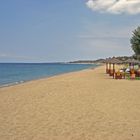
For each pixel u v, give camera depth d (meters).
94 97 18.14
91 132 9.12
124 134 8.86
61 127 9.85
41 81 35.84
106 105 14.72
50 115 12.12
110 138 8.41
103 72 59.88
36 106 14.73
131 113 12.38
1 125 10.26
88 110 13.27
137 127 9.76
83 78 39.84
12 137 8.58
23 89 24.95
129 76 38.44
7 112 13.01
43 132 9.16
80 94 20.02
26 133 9.05
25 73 69.31
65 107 14.25
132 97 17.84
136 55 54.50
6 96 19.70
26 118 11.52
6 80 43.19
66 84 29.61
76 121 10.84
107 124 10.26
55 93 20.97
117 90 22.41
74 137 8.55
